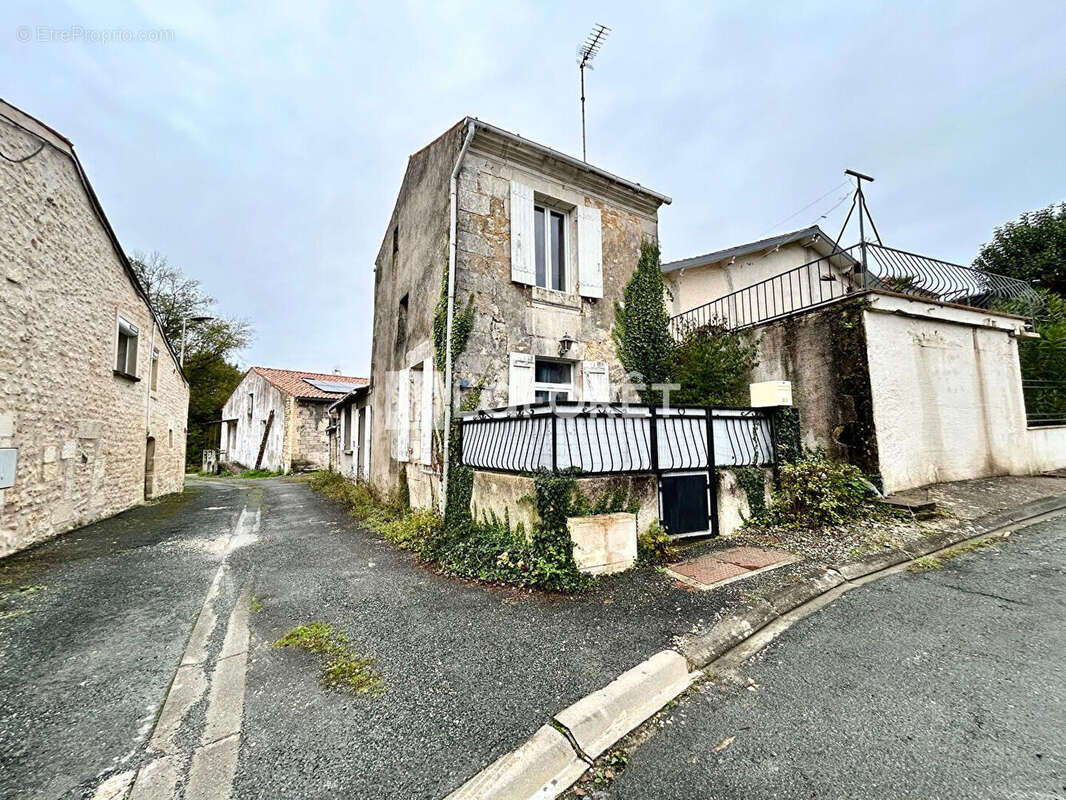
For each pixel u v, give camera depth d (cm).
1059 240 1302
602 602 350
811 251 1146
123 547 571
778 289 1093
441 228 663
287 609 361
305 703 234
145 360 967
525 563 399
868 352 556
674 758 195
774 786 176
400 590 402
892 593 355
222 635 315
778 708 226
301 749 199
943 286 693
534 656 275
